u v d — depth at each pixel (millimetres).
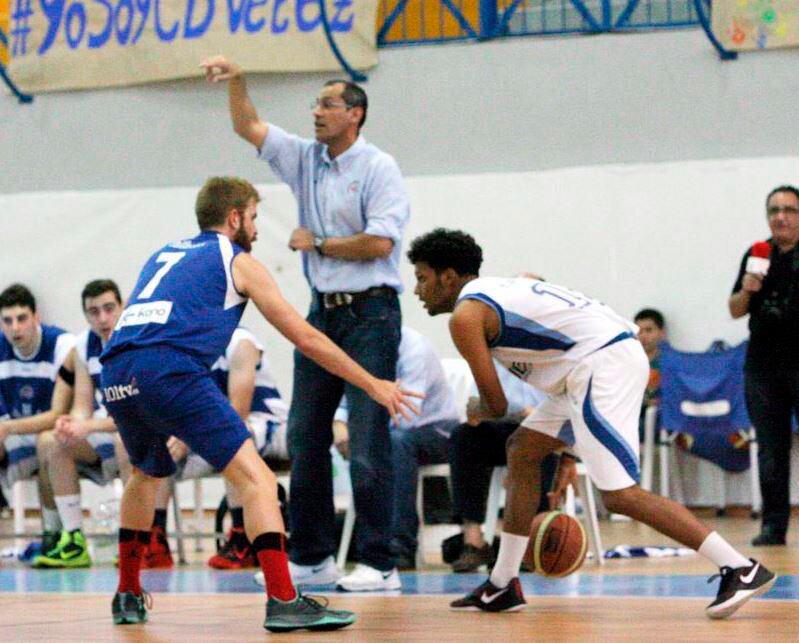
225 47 24922
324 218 12758
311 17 24656
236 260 9391
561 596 11328
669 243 23375
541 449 10078
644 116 23656
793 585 11586
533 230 23812
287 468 16984
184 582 13766
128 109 25781
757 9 23062
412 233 24188
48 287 25641
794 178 22906
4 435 16875
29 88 26141
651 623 9102
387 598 11555
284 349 24344
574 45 23938
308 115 24891
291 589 8945
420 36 24609
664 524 9406
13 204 25812
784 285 17172
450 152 24391
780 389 17188
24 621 9984
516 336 9758
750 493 22906
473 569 14734
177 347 9078
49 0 26000
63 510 16562
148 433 9406
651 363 23047
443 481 17953
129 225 25422
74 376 17156
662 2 23688
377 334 12453
